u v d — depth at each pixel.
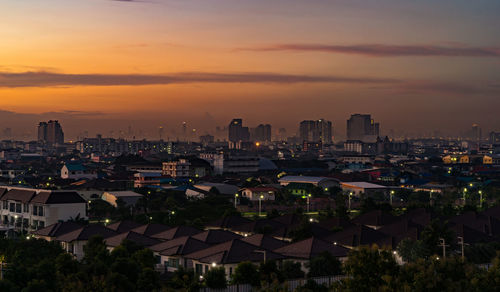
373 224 124.81
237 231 117.75
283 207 191.62
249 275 72.88
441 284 62.72
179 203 183.12
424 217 128.62
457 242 99.88
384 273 65.12
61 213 126.69
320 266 81.19
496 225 119.56
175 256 89.19
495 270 64.81
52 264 75.25
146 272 73.44
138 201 171.38
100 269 74.06
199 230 105.50
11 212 137.00
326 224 119.50
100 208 159.00
